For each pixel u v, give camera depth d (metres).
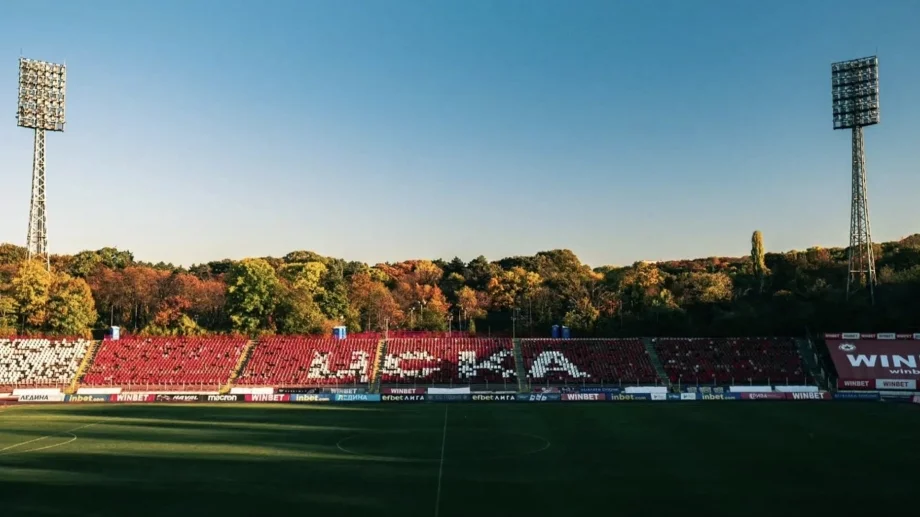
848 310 107.88
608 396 83.88
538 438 55.41
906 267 131.12
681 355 102.75
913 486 38.88
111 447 51.75
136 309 148.00
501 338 110.06
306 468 44.19
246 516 33.66
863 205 110.50
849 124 108.25
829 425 61.62
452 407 77.19
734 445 51.81
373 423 64.25
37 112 119.00
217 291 146.62
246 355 104.69
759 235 150.62
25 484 40.12
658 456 47.66
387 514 33.75
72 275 163.88
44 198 121.81
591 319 124.56
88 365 99.94
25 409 75.38
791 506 35.00
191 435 57.19
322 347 107.31
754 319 113.31
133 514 34.22
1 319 113.44
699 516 33.41
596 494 37.44
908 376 89.06
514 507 34.94
